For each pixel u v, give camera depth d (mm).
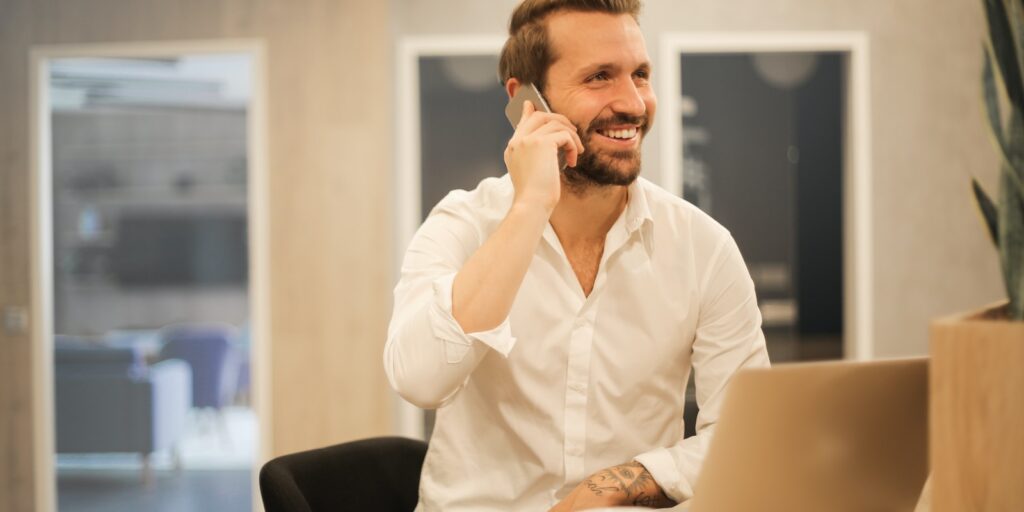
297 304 4574
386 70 4527
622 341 1485
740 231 4547
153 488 5832
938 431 808
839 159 4559
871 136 4562
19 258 4660
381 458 1835
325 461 1754
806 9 4555
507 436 1502
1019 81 883
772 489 859
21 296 4668
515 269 1253
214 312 11672
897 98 4570
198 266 11695
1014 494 758
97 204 11664
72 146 11656
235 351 8336
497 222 1530
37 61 4633
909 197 4574
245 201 11688
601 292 1484
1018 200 876
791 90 4555
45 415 4680
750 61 4555
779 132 4555
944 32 4547
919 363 923
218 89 7598
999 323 769
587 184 1416
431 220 1525
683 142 4547
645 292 1486
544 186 1283
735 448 835
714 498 842
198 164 11719
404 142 4590
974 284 4570
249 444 7578
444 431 1519
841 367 868
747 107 4555
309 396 4574
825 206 4555
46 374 4684
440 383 1267
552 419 1478
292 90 4559
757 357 1514
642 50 1366
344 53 4535
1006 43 890
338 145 4543
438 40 4562
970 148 4555
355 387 4555
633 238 1490
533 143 1298
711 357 1509
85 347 6316
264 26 4559
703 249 1512
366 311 4551
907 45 4559
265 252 4574
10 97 4648
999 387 765
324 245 4559
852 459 901
